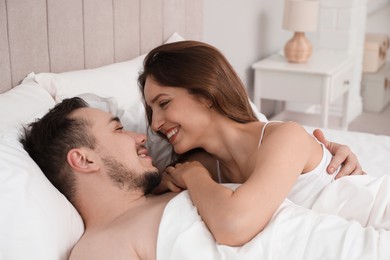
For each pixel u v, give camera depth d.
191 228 1.13
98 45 2.04
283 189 1.16
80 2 1.92
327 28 3.73
